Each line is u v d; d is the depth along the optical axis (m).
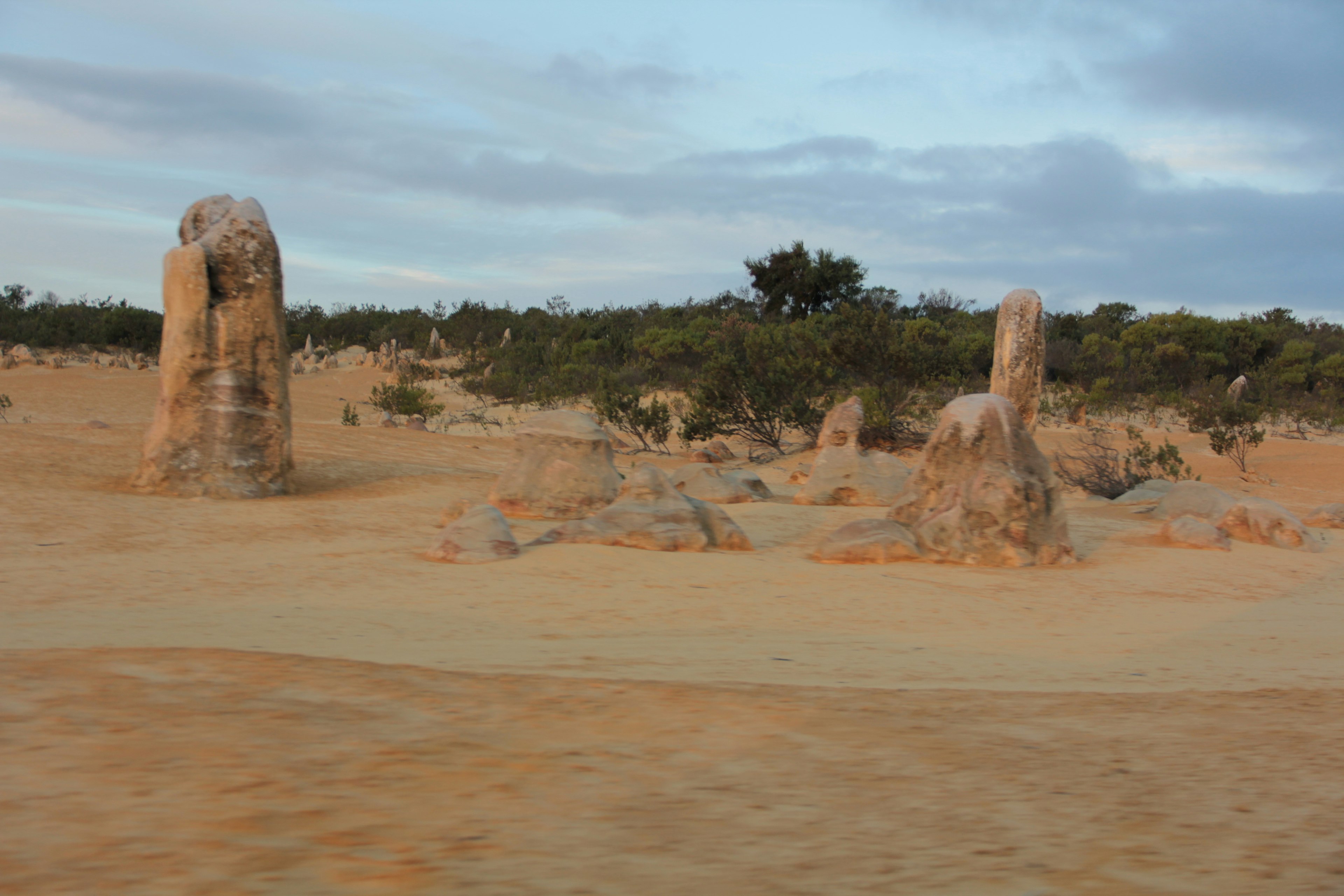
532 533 11.59
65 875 1.84
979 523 10.45
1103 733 3.57
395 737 2.94
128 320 53.22
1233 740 3.49
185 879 1.86
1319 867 2.24
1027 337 16.75
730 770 2.87
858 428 16.58
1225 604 8.44
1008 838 2.39
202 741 2.73
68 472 14.62
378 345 56.88
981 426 11.12
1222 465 24.47
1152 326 39.75
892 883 2.06
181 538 10.25
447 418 34.31
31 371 42.44
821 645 6.07
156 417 14.11
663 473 11.23
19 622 5.86
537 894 1.91
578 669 4.64
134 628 5.70
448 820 2.29
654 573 8.91
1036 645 6.32
